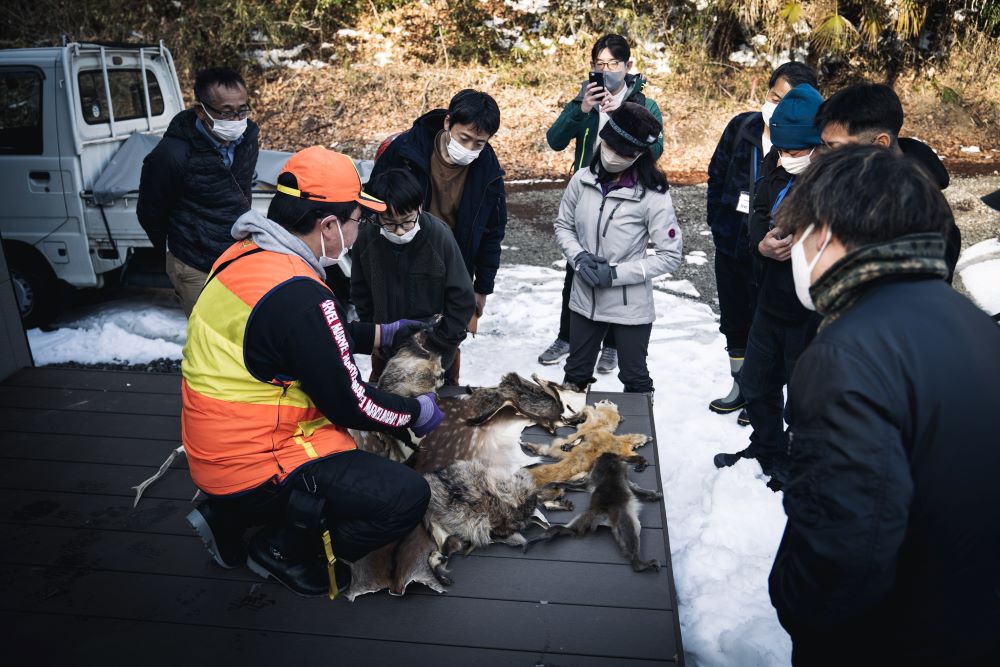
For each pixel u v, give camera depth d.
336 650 2.02
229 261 2.09
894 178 1.32
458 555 2.38
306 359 1.98
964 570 1.28
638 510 2.52
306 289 2.00
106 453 2.98
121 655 2.00
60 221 5.05
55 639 2.05
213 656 2.00
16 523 2.55
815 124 2.77
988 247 6.82
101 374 3.68
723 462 3.63
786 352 3.16
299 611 2.16
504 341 5.18
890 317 1.31
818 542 1.30
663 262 3.47
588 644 2.04
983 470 1.25
